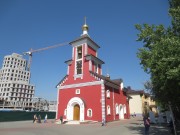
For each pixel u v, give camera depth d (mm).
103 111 31219
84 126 25797
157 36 14602
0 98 137875
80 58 37625
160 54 12898
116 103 38656
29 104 142625
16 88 140875
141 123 30078
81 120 32188
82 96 34438
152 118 28781
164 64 12250
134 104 64625
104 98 32250
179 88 13742
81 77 35812
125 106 43938
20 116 42062
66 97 36562
